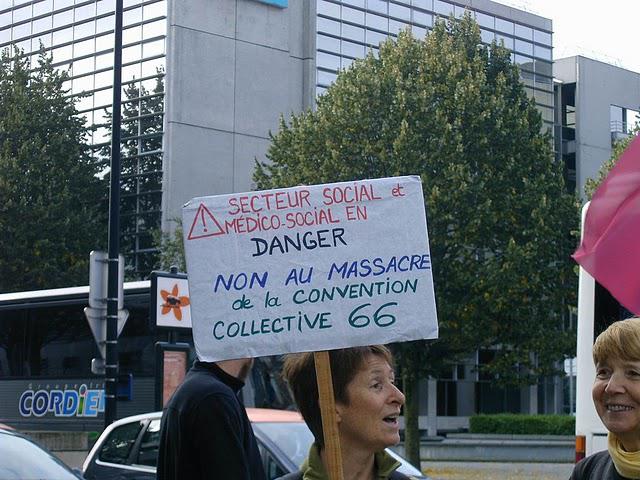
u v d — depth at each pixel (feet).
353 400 12.14
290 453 30.55
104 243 142.51
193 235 13.66
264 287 13.39
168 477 16.83
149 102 156.56
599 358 13.35
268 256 13.46
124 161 157.69
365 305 13.03
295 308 13.24
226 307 13.48
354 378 12.18
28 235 135.03
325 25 169.89
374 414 12.11
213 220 13.60
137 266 153.38
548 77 186.80
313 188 13.38
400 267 13.05
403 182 13.17
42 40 171.42
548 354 94.94
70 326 76.48
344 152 98.22
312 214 13.33
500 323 95.09
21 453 25.99
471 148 97.14
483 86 99.09
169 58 154.81
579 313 36.24
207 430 16.33
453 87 98.78
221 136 158.92
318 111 103.30
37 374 77.20
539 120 103.96
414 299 12.95
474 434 123.24
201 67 157.69
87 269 136.77
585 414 35.42
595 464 13.99
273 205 13.47
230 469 16.24
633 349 12.99
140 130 157.07
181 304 60.08
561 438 116.67
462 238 94.27
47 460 26.27
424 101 96.43
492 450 113.09
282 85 166.20
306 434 31.60
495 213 95.14
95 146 153.28
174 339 65.00
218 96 159.02
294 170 102.83
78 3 166.81
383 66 101.30
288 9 167.94
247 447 16.93
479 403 171.22
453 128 96.43
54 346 76.84
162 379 55.42
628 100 202.69
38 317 78.07
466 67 99.81
